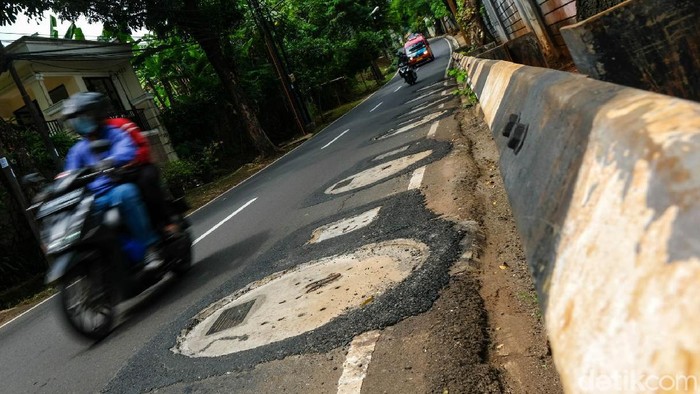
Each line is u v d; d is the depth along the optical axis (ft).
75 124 14.01
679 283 1.42
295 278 12.21
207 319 11.71
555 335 2.11
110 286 12.89
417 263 10.25
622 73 6.32
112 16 47.19
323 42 97.04
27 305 25.55
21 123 45.34
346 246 13.19
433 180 16.60
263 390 7.77
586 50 6.31
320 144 48.24
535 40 22.71
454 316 7.80
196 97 69.00
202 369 9.14
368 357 7.56
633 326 1.56
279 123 84.43
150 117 63.10
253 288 12.74
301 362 8.13
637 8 6.15
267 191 30.42
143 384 9.50
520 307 7.74
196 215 33.45
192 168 58.18
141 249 13.55
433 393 6.30
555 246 2.44
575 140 2.64
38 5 37.91
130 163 13.74
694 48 6.03
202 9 57.16
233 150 72.23
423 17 182.29
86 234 12.11
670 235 1.52
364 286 10.08
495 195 13.34
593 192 2.16
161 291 15.87
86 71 58.39
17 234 33.40
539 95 4.03
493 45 36.37
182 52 69.67
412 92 63.72
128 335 12.78
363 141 35.45
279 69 75.05
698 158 1.51
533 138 3.69
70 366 12.23
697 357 1.28
